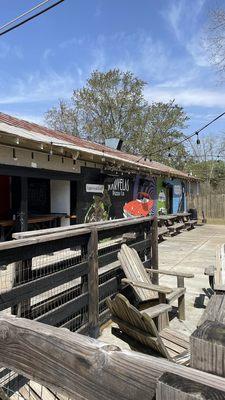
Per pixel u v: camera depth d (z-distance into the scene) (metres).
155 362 1.00
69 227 4.22
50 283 3.51
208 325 1.06
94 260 4.30
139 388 1.00
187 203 24.45
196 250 11.46
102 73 31.31
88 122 32.16
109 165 11.57
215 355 0.97
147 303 5.14
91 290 4.29
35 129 10.22
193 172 30.47
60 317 3.68
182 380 0.90
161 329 4.11
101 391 1.09
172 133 31.39
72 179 9.87
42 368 1.28
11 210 8.45
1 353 1.44
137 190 14.57
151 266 6.51
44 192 10.84
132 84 31.36
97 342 1.16
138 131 31.59
